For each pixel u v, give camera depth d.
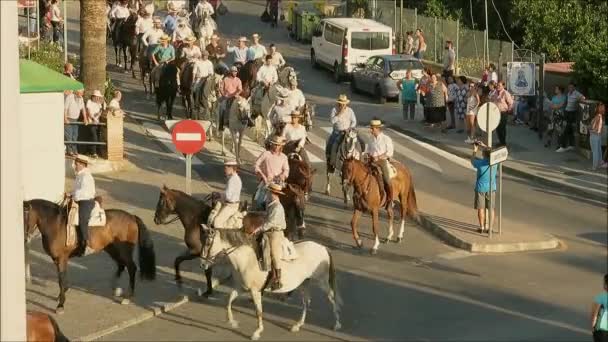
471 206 29.86
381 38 48.47
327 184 31.02
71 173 31.33
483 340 20.11
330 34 49.81
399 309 22.08
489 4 53.44
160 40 42.53
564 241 27.05
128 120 39.06
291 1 62.56
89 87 35.97
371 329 20.91
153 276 22.30
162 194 22.66
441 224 27.80
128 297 22.22
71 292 22.70
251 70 40.94
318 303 22.59
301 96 33.97
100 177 31.72
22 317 12.30
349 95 46.34
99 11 35.81
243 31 59.72
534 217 29.16
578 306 22.06
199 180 32.12
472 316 21.58
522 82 39.31
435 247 26.56
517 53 46.91
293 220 25.58
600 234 27.61
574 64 39.19
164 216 22.75
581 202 30.92
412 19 53.66
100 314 21.50
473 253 26.05
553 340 20.05
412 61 45.09
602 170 34.09
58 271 21.55
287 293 22.67
